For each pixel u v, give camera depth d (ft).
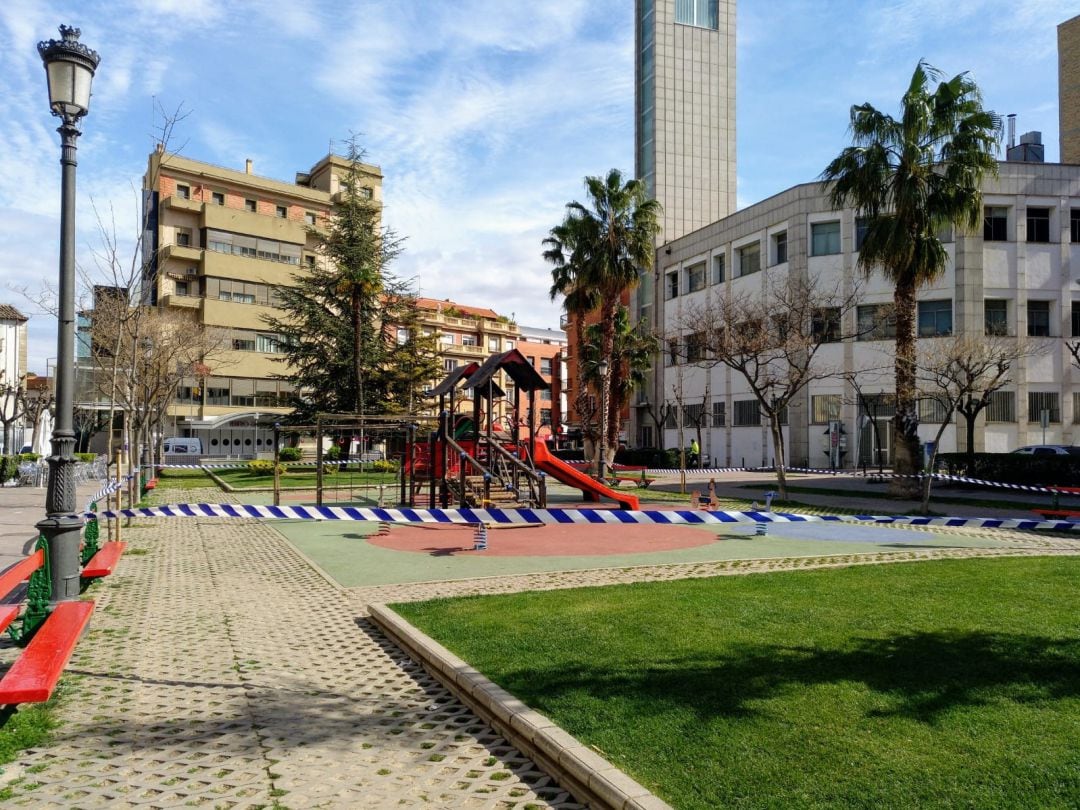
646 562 35.22
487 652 19.02
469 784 12.66
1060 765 11.73
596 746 12.92
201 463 117.70
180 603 26.81
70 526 21.91
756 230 135.03
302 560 36.32
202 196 174.70
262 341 176.24
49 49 22.22
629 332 131.34
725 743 12.87
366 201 141.18
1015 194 115.96
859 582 27.66
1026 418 114.42
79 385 143.23
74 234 22.90
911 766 11.81
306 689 17.60
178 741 14.56
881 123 67.36
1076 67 147.02
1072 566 30.83
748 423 135.74
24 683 13.52
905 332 69.56
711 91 188.24
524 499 60.49
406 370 132.26
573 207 101.19
